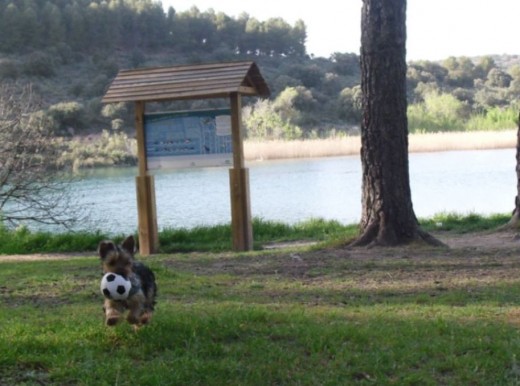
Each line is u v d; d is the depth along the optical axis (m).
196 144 16.53
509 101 103.31
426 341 7.11
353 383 6.08
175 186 38.06
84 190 35.19
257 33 114.31
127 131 63.78
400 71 13.97
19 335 7.39
